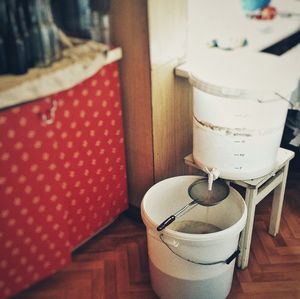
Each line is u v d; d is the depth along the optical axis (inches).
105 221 66.7
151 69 56.7
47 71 47.9
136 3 53.3
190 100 65.9
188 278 53.3
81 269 63.9
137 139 64.2
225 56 58.4
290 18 65.1
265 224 70.9
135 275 62.8
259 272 62.4
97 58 52.1
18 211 50.3
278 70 53.5
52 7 54.3
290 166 82.4
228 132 51.4
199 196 56.4
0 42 45.9
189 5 59.1
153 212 59.1
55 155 51.7
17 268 53.4
